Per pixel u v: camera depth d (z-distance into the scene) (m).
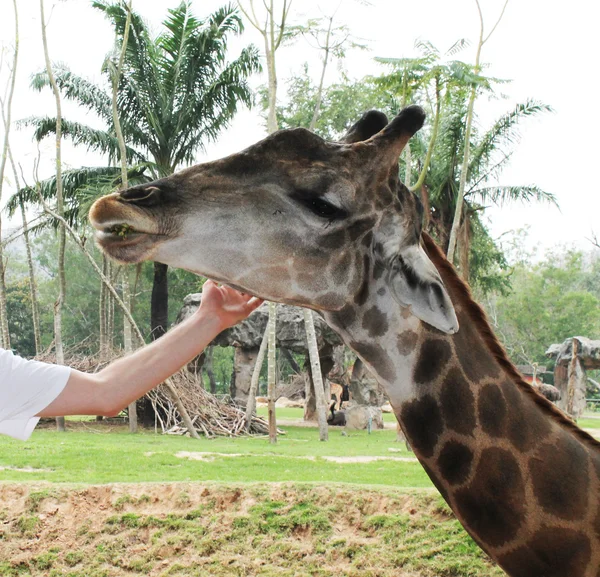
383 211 2.51
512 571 2.60
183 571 5.83
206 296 2.64
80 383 2.40
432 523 5.91
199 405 17.98
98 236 2.27
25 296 50.53
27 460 9.90
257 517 6.32
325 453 12.81
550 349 35.84
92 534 6.32
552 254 61.41
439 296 2.35
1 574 5.84
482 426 2.58
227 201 2.38
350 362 34.44
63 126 19.72
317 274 2.48
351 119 28.31
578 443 2.71
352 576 5.56
